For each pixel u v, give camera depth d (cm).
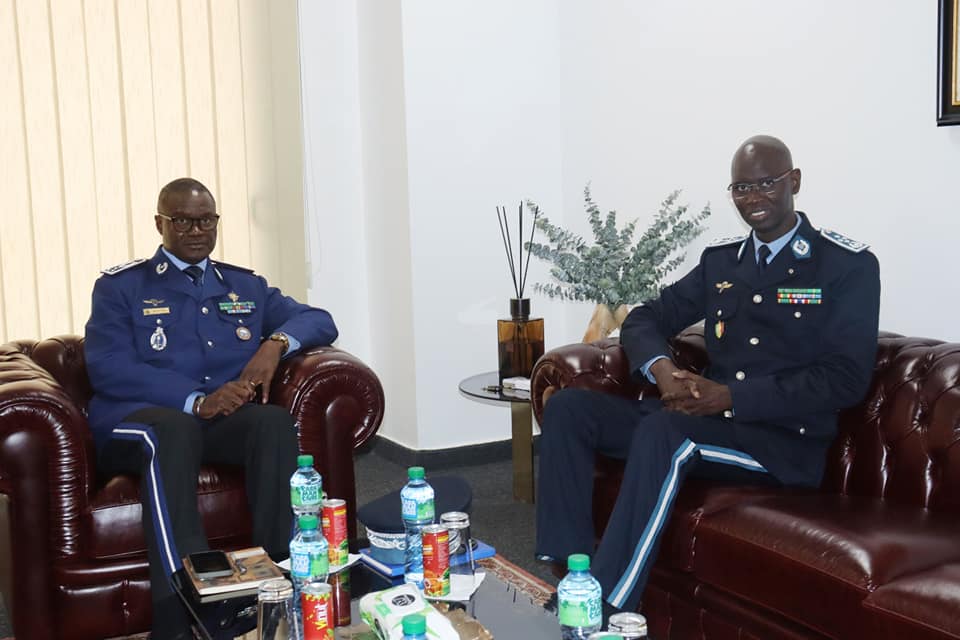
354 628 166
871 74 285
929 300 271
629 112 395
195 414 268
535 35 433
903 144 276
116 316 282
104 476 268
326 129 449
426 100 412
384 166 433
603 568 221
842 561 182
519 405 364
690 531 220
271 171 426
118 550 247
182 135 411
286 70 425
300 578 173
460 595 179
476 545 204
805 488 233
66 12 390
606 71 407
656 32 376
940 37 258
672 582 231
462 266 425
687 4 359
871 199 288
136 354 282
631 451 230
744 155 246
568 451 246
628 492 227
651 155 384
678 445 229
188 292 291
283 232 430
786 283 248
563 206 444
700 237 361
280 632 160
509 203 432
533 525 340
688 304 276
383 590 171
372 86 438
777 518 204
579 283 342
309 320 302
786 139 319
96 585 247
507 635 162
